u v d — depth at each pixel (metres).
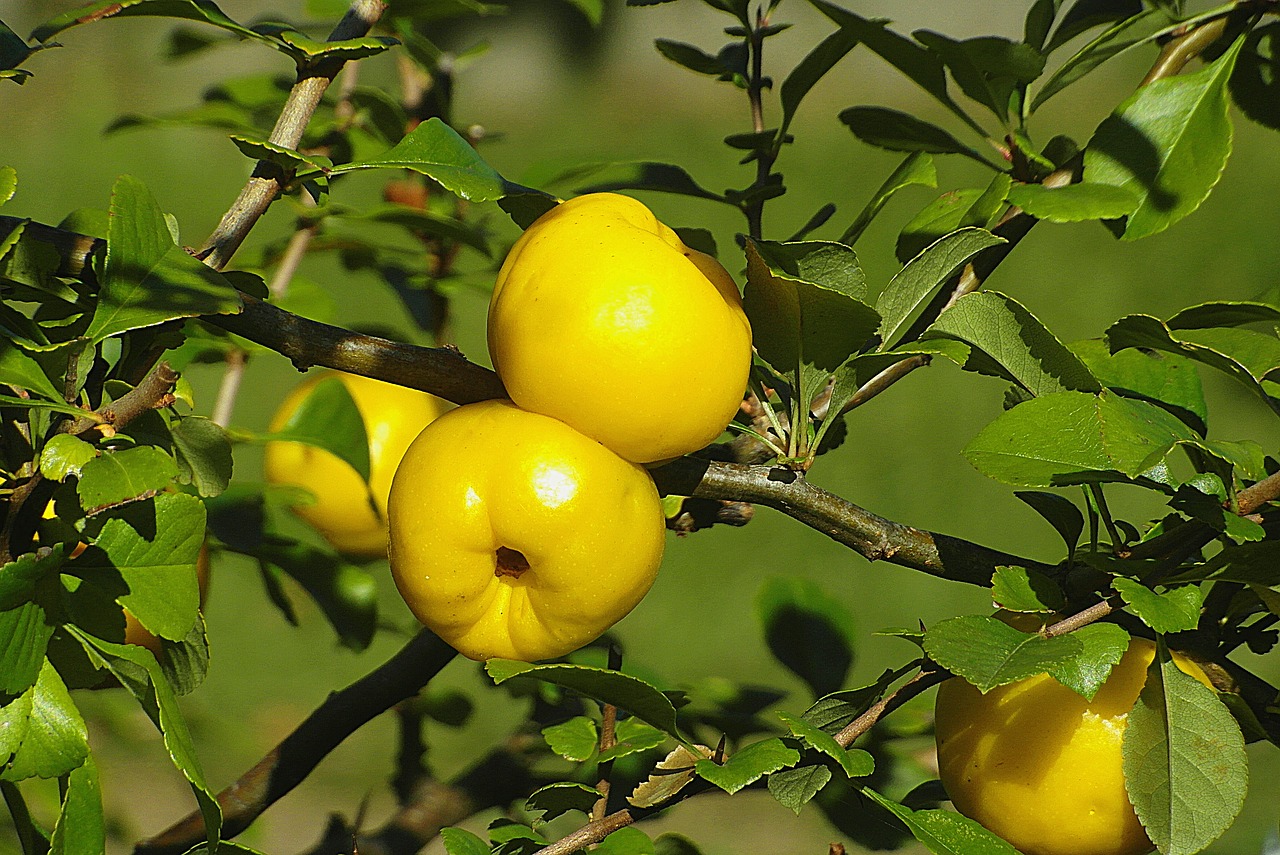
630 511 0.89
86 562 0.88
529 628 0.90
